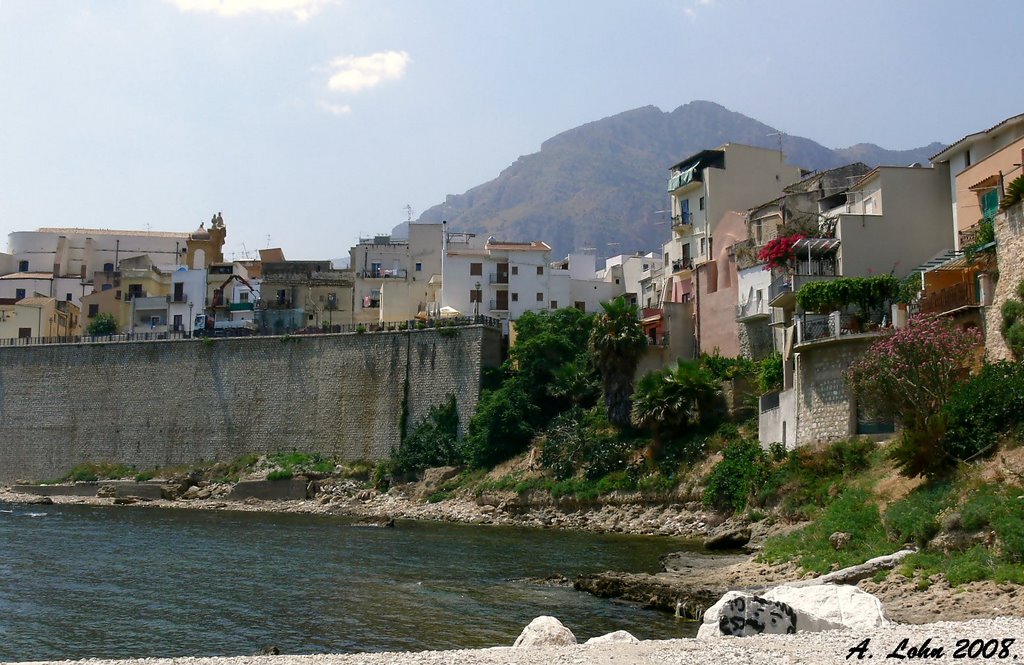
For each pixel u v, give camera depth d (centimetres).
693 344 7744
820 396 4956
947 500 3422
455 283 10106
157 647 3019
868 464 4441
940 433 3778
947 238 6106
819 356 4972
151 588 4034
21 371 10494
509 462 7600
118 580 4244
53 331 11838
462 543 5481
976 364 4209
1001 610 2628
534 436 7669
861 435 4678
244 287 11462
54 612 3556
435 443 8294
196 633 3198
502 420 7719
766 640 2048
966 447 3725
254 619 3394
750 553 4541
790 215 7062
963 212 5778
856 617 2283
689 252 8706
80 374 10288
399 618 3341
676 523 5875
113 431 10069
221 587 4034
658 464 6397
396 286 10488
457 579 4153
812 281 5394
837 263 6038
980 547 3050
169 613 3522
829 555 3694
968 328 4325
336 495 8219
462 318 8875
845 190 6962
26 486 9712
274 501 8369
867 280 4962
